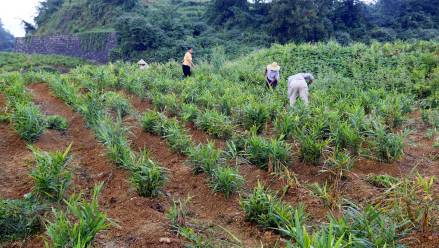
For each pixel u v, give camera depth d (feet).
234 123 25.12
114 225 12.35
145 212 13.82
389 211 12.67
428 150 20.77
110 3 174.40
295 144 19.67
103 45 146.00
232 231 13.43
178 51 121.08
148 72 46.75
